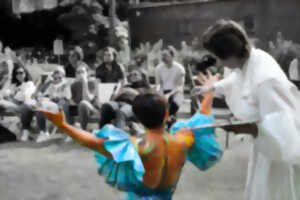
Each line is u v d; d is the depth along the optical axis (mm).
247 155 4270
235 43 1583
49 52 13984
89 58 12297
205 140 1707
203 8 11836
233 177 3541
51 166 3996
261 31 10781
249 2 10992
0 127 5309
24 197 3088
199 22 11953
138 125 5562
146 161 1561
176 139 1648
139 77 5164
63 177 3611
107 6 12812
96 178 3566
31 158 4332
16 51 13945
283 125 1468
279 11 10516
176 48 12156
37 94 5520
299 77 7473
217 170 3750
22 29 14992
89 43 12172
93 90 5312
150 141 1581
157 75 5641
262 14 10719
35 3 7988
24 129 5402
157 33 12719
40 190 3256
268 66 1568
